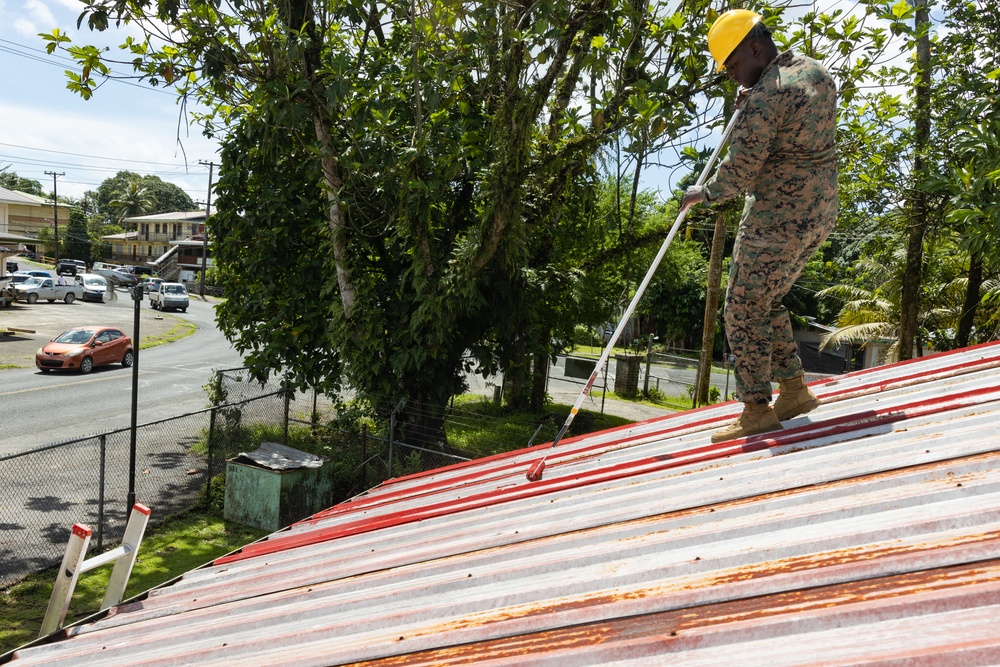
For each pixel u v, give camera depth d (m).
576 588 1.80
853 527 1.64
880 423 2.61
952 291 17.75
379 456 11.62
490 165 10.06
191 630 2.55
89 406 17.55
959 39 11.52
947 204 11.94
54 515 10.22
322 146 10.16
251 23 9.05
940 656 0.99
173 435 14.92
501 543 2.51
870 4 9.12
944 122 11.27
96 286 48.78
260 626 2.38
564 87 10.77
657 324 43.28
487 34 8.85
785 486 2.15
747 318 2.70
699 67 8.48
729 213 11.63
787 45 9.41
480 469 4.50
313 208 12.36
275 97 9.34
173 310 47.12
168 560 9.25
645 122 8.36
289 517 10.41
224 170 12.66
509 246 10.29
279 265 12.51
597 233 14.52
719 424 3.76
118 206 110.94
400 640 1.79
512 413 15.52
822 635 1.22
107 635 2.83
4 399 17.91
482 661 1.52
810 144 2.40
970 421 2.32
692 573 1.68
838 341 22.11
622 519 2.34
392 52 10.88
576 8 8.96
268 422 13.29
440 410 11.76
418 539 2.97
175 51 9.02
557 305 14.09
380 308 11.34
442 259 11.11
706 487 2.40
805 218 2.48
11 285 43.62
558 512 2.67
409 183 9.73
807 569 1.48
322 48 9.66
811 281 36.38
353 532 3.54
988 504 1.55
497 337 12.40
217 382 13.85
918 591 1.26
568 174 10.98
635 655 1.34
